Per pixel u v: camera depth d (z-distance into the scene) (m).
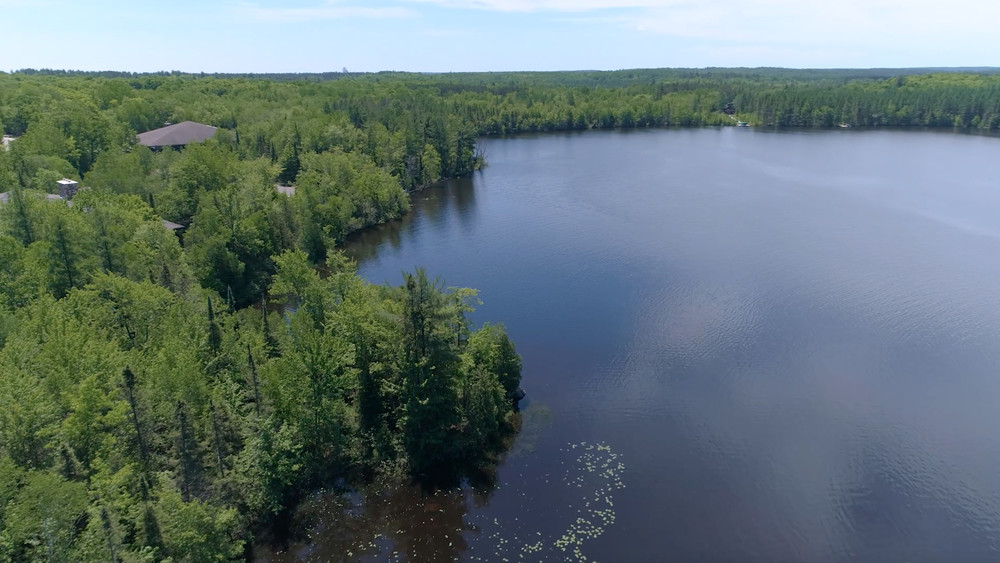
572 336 76.19
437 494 51.91
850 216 123.69
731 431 58.47
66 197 100.50
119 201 93.06
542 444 57.28
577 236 114.50
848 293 86.00
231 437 48.06
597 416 61.06
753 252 102.75
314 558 46.09
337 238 115.62
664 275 93.75
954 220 120.56
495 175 173.38
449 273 98.56
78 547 34.56
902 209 128.75
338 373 57.00
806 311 80.81
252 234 94.69
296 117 162.88
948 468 53.59
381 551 46.59
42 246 71.88
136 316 61.88
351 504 51.03
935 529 47.66
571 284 91.94
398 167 154.25
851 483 52.06
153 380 47.75
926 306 81.81
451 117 185.75
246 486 47.31
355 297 62.69
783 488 51.59
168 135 149.25
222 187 110.00
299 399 52.38
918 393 63.72
